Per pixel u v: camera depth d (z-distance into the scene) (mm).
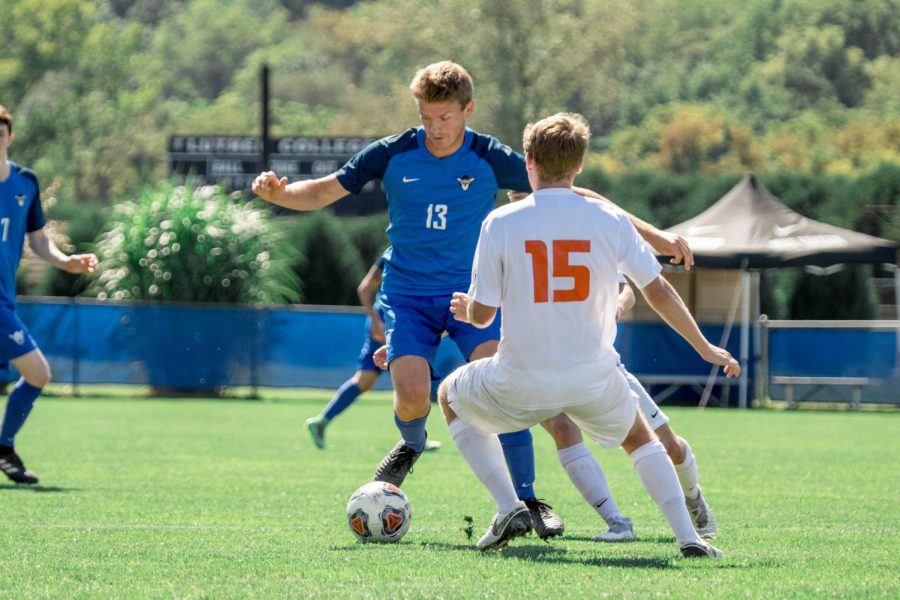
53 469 29797
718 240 56562
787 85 196875
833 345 60125
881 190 84812
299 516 21000
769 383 60750
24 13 182250
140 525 19422
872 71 192875
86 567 14680
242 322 64438
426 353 18219
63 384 64438
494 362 15188
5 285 25719
